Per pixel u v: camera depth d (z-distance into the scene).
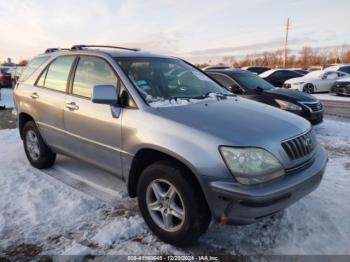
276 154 2.67
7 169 4.86
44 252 2.90
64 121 3.99
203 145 2.62
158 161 2.98
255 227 3.29
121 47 4.42
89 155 3.74
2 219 3.41
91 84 3.74
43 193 4.00
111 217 3.47
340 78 17.11
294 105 7.27
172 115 2.96
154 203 3.05
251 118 3.03
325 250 2.92
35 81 4.70
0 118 9.49
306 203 3.79
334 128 8.12
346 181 4.46
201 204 2.71
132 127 3.09
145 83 3.44
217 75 7.91
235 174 2.51
